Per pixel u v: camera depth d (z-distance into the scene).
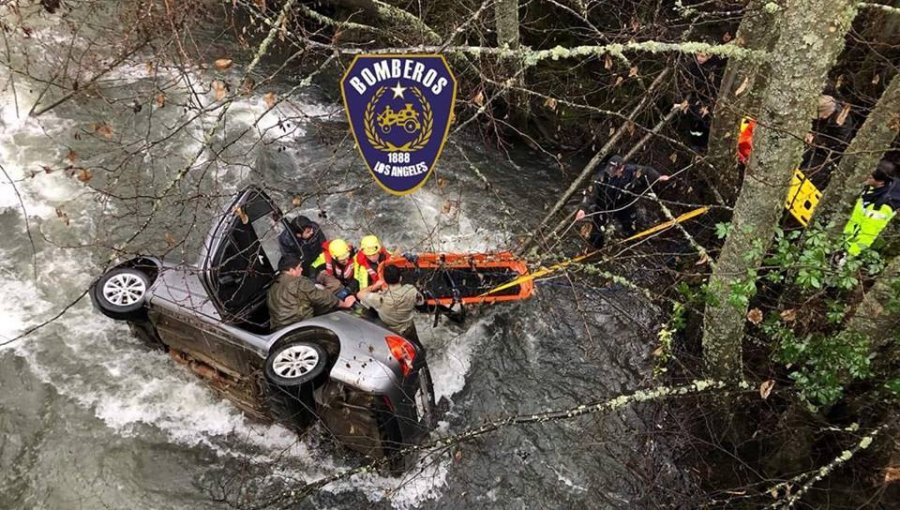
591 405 4.80
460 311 6.34
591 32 7.85
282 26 5.50
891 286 4.10
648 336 6.35
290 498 4.80
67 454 5.26
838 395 4.36
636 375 6.11
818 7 3.22
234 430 5.54
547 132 8.55
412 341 5.40
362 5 8.51
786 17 3.39
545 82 8.20
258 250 5.38
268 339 4.94
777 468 5.10
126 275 5.40
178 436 5.45
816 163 6.44
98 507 4.98
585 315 6.57
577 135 8.45
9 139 7.70
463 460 5.45
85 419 5.47
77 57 8.41
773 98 3.57
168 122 8.12
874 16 6.59
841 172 4.80
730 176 6.46
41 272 6.48
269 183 7.73
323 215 6.09
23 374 5.70
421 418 5.13
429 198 7.86
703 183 7.25
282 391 4.58
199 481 5.21
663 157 7.57
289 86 9.11
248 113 8.52
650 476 5.37
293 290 5.18
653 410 5.75
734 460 5.29
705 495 5.14
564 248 7.23
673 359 5.94
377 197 7.78
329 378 4.70
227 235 5.05
